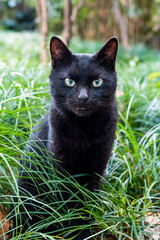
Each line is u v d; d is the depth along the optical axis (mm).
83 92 700
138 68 1420
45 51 1527
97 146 717
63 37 1659
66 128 712
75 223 718
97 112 711
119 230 709
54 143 718
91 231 697
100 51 722
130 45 3053
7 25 3379
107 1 2926
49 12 2549
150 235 700
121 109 997
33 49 1885
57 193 737
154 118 983
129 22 3256
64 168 729
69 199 702
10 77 932
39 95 883
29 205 752
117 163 824
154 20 3297
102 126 715
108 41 717
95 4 2924
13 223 737
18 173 763
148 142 838
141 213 694
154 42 3543
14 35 2400
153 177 801
